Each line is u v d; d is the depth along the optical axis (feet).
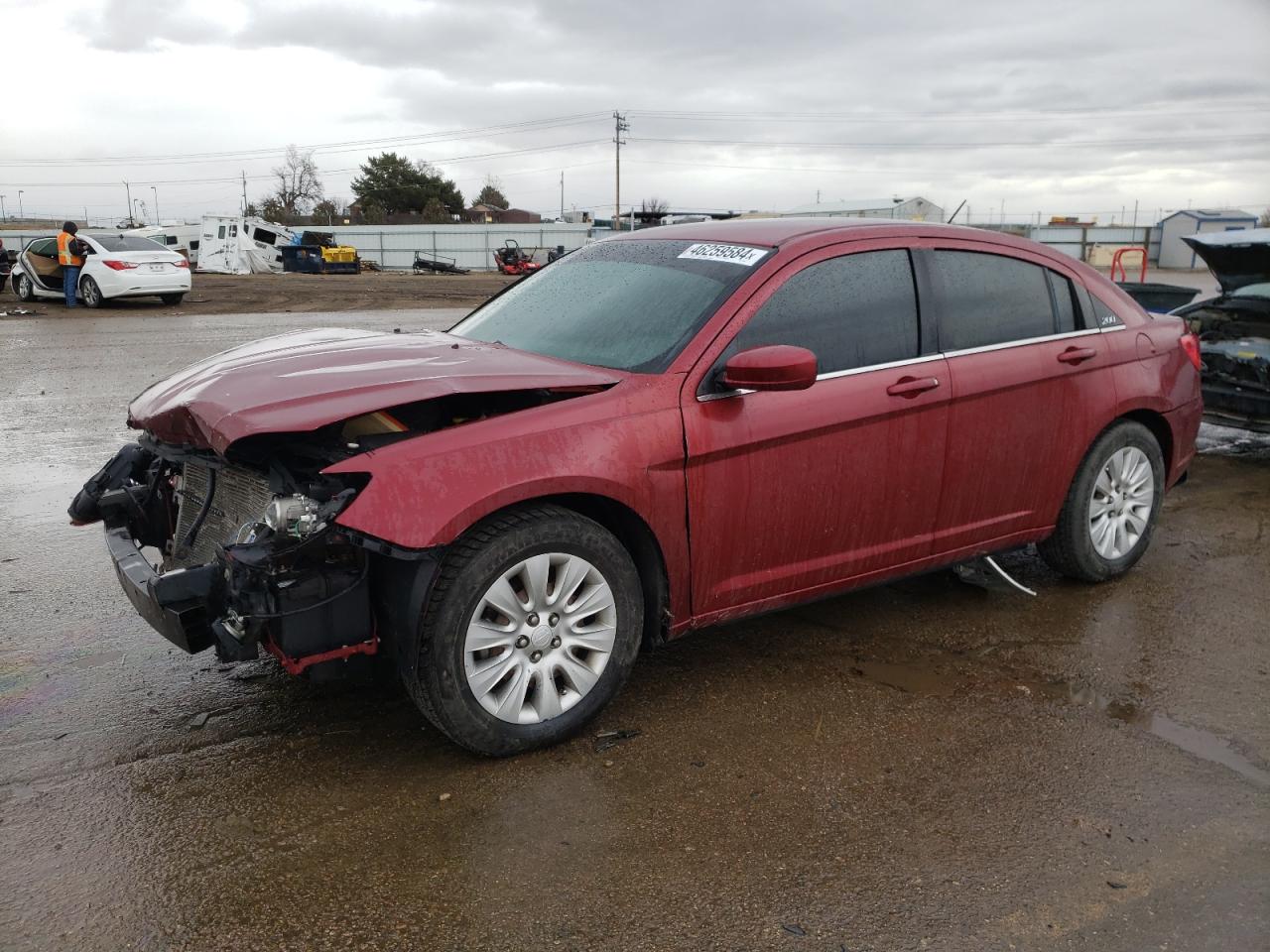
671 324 11.92
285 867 8.97
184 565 12.28
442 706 10.20
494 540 10.18
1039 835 9.56
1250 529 19.66
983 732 11.55
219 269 153.28
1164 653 13.78
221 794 10.12
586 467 10.50
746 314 11.80
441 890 8.67
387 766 10.69
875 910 8.46
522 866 9.01
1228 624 14.78
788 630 14.48
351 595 10.04
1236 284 26.32
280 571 9.77
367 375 10.91
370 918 8.30
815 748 11.14
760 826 9.65
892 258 13.14
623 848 9.28
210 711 11.87
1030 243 14.76
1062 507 15.33
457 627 10.11
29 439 26.48
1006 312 14.15
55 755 10.85
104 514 12.76
